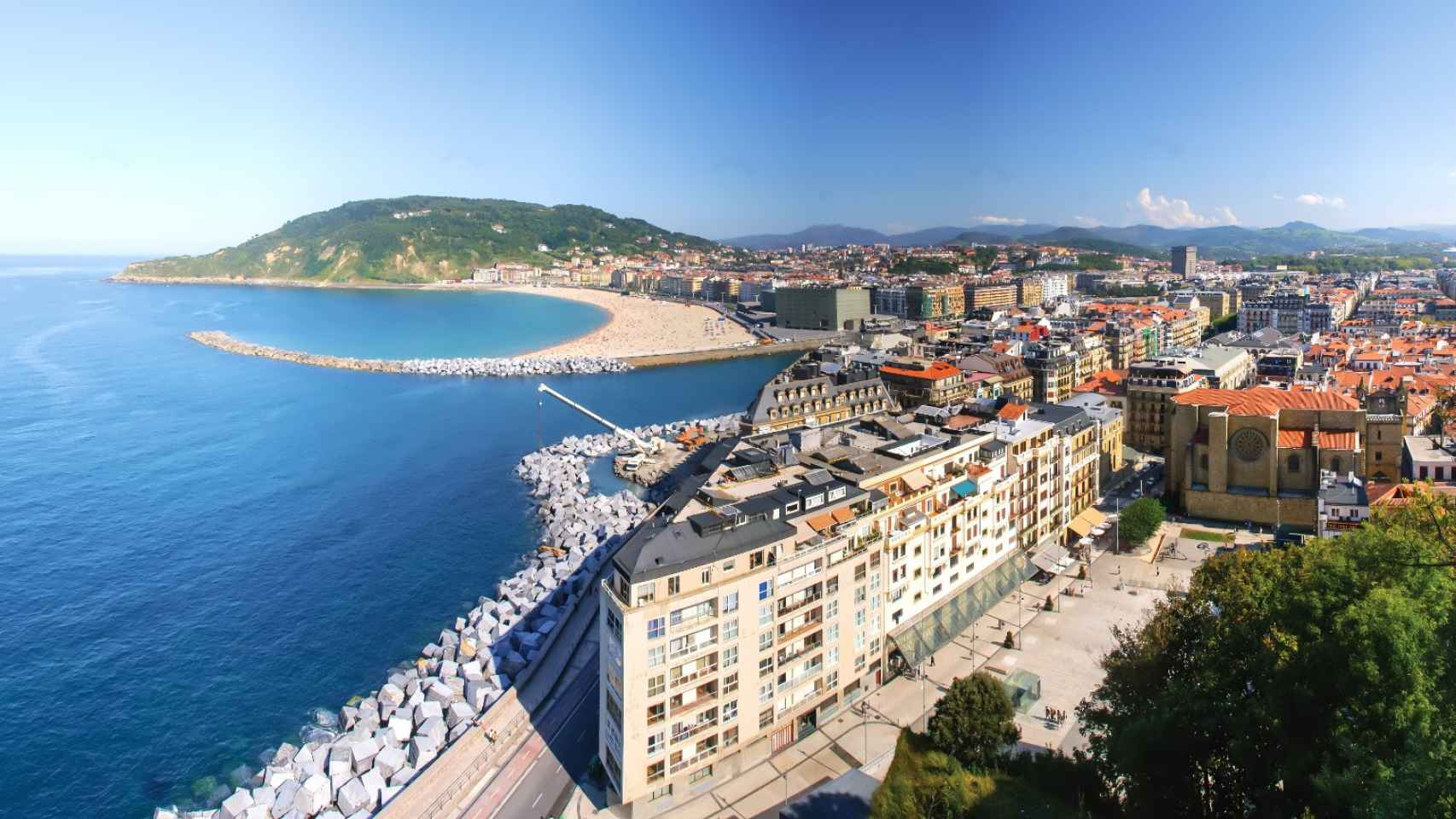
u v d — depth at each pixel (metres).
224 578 178.62
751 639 100.75
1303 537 153.25
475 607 163.38
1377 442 175.12
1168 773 80.38
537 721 117.50
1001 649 130.50
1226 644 92.12
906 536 124.12
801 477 120.75
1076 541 170.62
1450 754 54.09
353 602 166.75
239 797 103.62
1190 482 185.50
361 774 108.69
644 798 95.44
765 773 102.31
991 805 82.69
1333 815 65.38
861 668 117.44
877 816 87.12
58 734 126.19
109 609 164.62
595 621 146.12
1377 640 73.25
